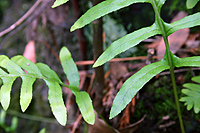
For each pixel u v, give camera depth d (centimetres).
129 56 41
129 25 42
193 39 35
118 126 34
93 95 36
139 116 35
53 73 27
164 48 34
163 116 34
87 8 42
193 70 35
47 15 42
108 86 36
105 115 34
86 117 24
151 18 39
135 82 23
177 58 24
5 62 26
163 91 35
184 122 34
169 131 34
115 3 24
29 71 26
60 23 47
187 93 29
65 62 28
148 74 23
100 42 29
